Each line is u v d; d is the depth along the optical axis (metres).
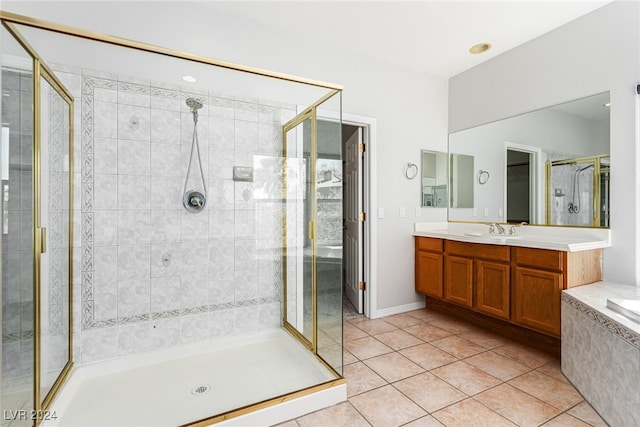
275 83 2.19
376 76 3.10
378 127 3.12
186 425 1.48
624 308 1.59
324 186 2.26
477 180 3.30
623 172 2.25
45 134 1.68
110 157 2.02
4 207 1.39
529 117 2.82
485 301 2.68
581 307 1.82
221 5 2.28
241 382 1.89
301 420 1.62
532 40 2.79
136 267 2.11
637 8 2.18
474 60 3.17
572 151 2.53
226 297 2.38
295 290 2.42
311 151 2.30
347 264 3.69
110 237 2.03
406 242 3.34
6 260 1.40
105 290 2.02
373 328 2.86
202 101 2.25
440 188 3.58
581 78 2.47
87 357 1.98
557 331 2.15
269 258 2.52
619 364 1.49
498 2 2.25
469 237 2.77
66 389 1.76
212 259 2.34
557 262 2.16
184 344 2.25
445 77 3.59
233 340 2.40
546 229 2.71
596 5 2.32
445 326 2.90
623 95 2.24
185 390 1.81
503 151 3.04
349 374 2.06
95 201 1.99
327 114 2.23
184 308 2.25
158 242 2.17
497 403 1.73
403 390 1.87
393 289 3.25
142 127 2.10
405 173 3.30
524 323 2.38
